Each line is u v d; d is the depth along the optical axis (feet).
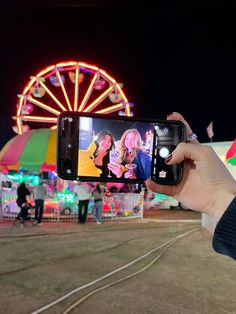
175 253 25.96
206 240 31.35
